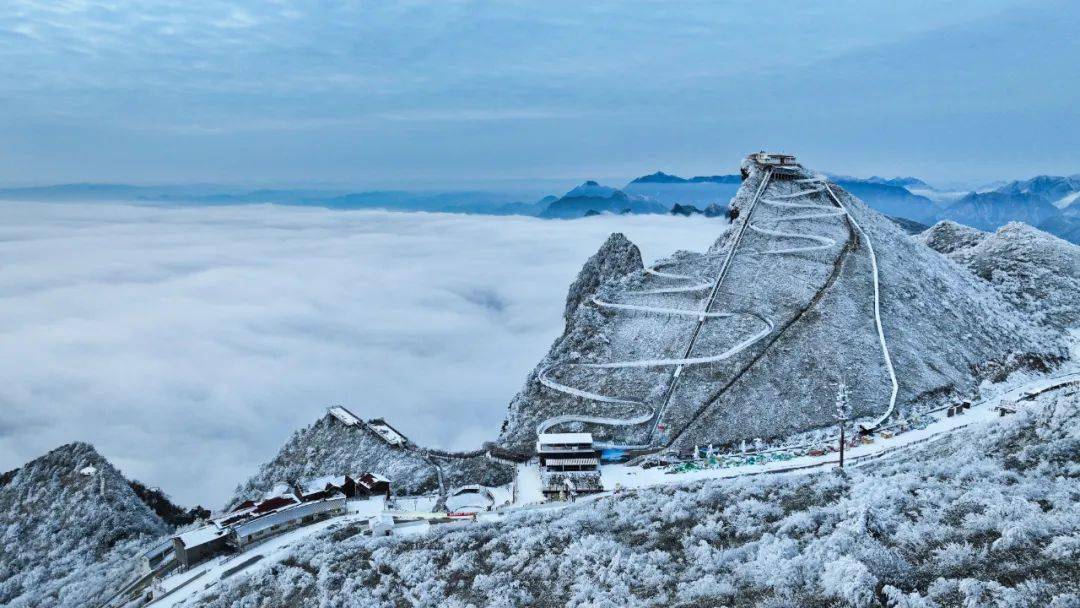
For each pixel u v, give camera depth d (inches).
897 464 2591.0
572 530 2456.9
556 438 4746.6
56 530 4945.9
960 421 4864.7
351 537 3267.7
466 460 5108.3
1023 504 1727.4
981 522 1702.8
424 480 4813.0
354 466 5428.2
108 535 4840.1
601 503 2851.9
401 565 2491.4
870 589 1515.7
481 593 2143.2
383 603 2245.3
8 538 4921.3
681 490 2827.3
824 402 5059.1
